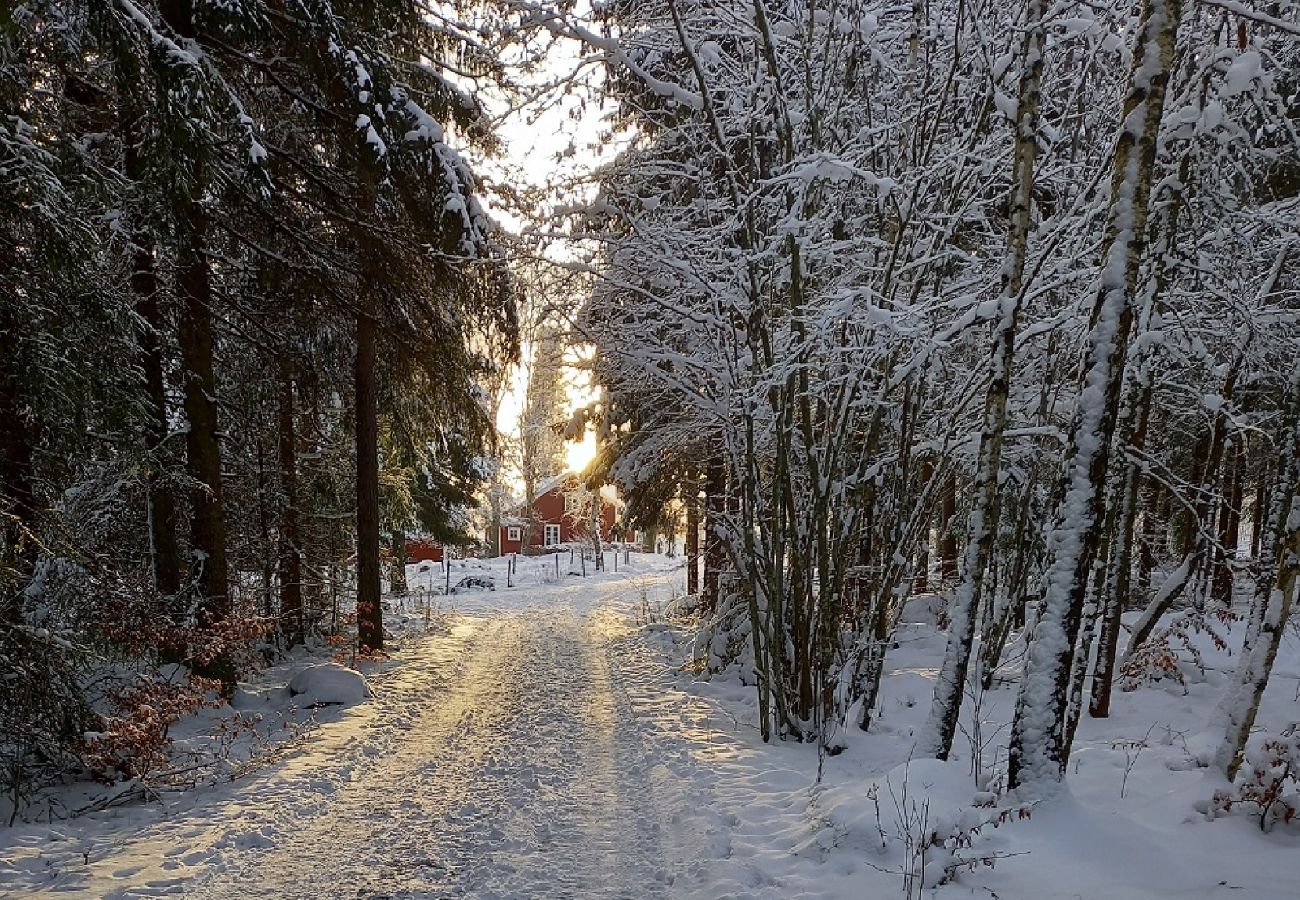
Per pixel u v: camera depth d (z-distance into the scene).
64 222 5.77
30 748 5.84
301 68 8.69
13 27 5.20
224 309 10.23
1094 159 6.52
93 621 6.81
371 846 5.00
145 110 6.45
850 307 6.04
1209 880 3.76
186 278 8.53
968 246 7.98
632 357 8.41
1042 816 4.47
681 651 12.79
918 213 6.93
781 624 7.42
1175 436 11.47
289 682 9.57
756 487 7.49
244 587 12.32
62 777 6.21
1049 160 6.62
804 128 7.41
